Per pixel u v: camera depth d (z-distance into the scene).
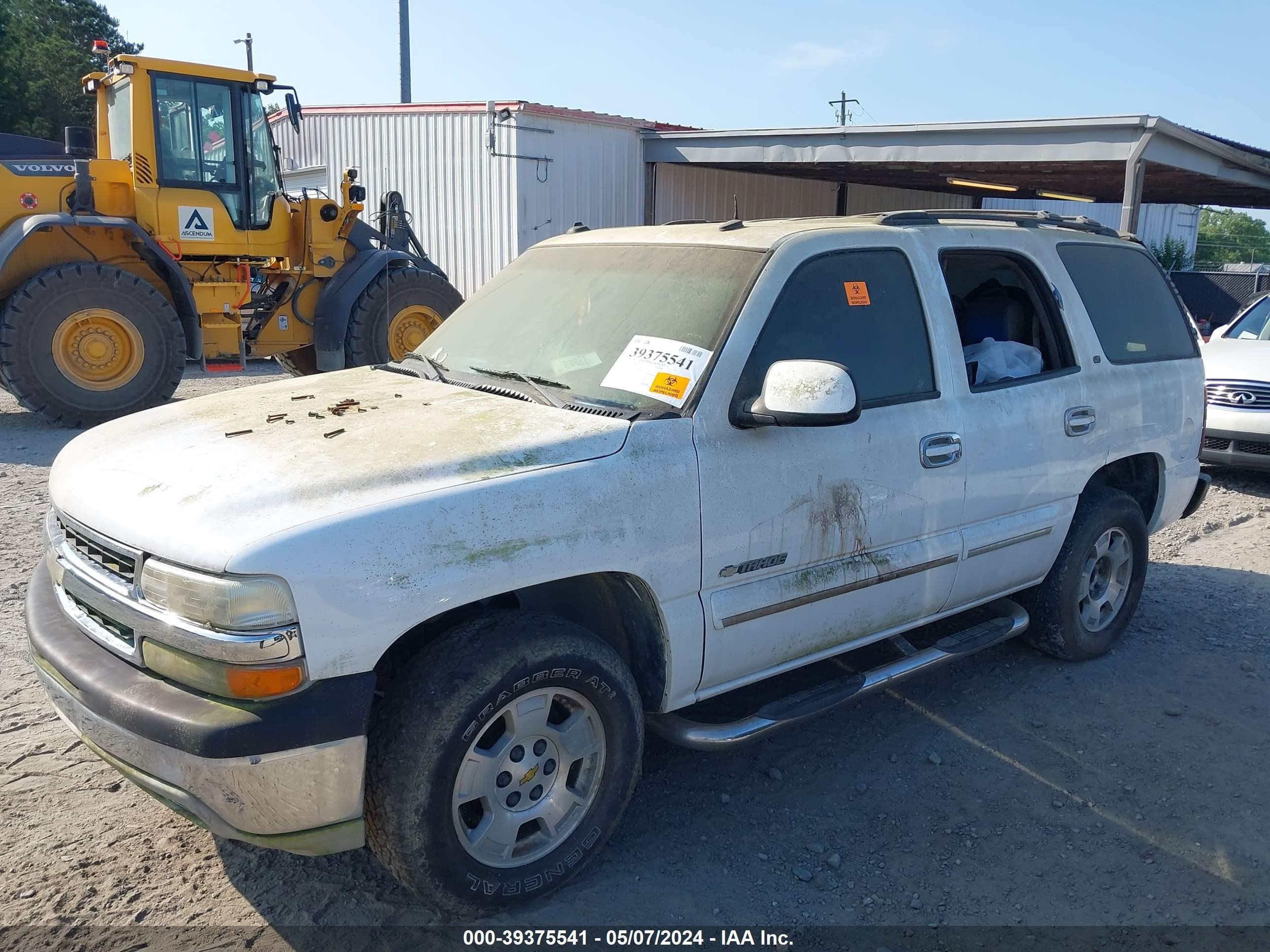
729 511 3.15
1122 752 3.96
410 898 2.98
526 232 16.66
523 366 3.63
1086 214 29.09
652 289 3.60
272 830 2.53
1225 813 3.54
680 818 3.46
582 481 2.86
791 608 3.36
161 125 10.02
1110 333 4.70
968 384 3.93
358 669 2.51
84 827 3.28
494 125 16.48
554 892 3.01
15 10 50.56
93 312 9.58
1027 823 3.47
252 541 2.44
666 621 3.05
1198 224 38.12
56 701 2.85
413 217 18.19
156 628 2.53
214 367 10.77
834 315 3.56
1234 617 5.43
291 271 11.14
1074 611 4.62
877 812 3.52
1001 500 4.05
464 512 2.66
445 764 2.64
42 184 9.78
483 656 2.71
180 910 2.90
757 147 16.23
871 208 23.42
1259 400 8.20
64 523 3.05
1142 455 4.94
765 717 3.36
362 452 2.85
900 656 4.54
